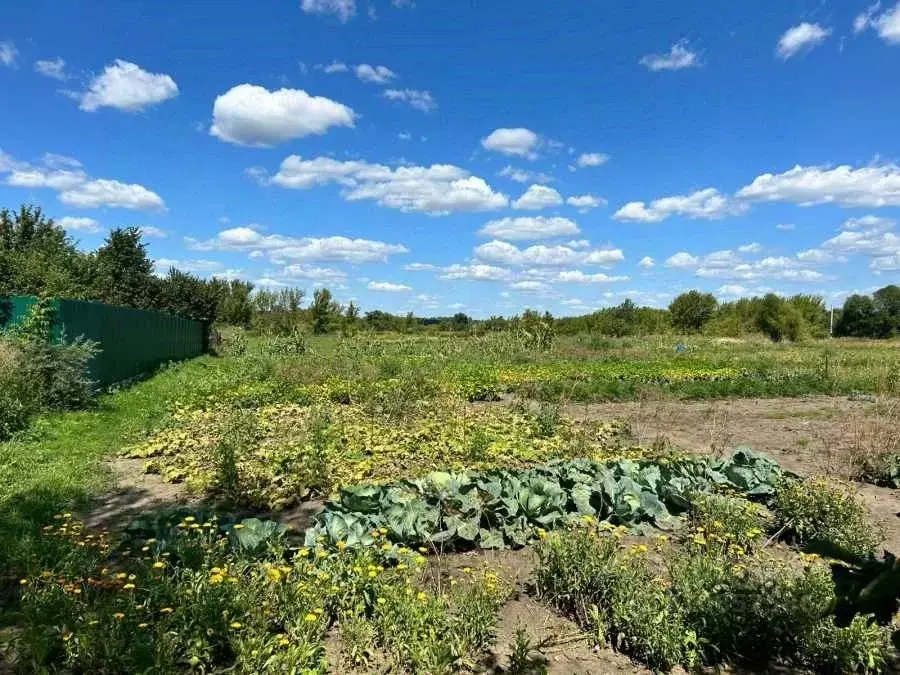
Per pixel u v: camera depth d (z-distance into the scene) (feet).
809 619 12.69
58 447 30.25
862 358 87.25
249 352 106.11
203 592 12.88
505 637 13.67
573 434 35.86
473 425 37.58
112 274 104.17
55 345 40.47
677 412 46.60
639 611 13.17
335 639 13.12
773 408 49.06
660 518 20.38
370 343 102.68
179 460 28.91
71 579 14.23
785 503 19.93
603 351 104.73
